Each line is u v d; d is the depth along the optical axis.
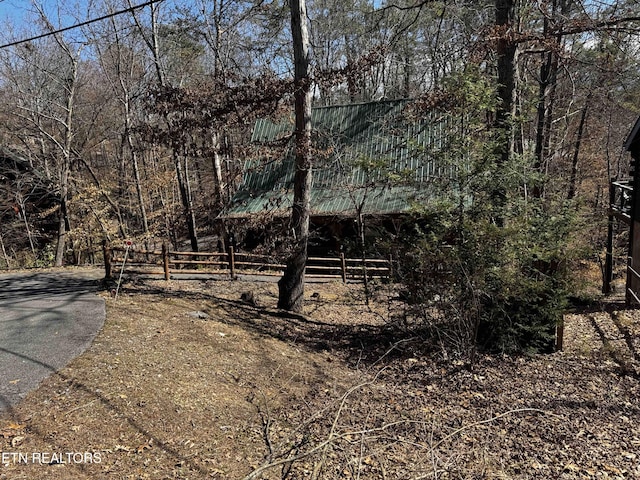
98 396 5.36
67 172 20.27
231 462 4.61
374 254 10.54
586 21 8.51
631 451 4.81
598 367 7.16
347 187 14.34
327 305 12.21
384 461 4.72
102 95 24.75
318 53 28.84
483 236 7.38
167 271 13.23
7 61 20.25
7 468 3.91
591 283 8.26
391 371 7.73
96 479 3.96
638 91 14.89
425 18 17.36
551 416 5.75
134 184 23.44
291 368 7.57
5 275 13.34
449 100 8.24
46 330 7.60
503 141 8.21
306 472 4.50
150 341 7.42
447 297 8.05
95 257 25.56
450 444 5.18
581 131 19.66
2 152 22.59
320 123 18.73
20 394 5.24
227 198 18.20
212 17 20.70
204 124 10.24
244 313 10.25
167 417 5.24
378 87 28.36
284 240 11.19
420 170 10.67
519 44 9.80
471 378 7.14
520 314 7.84
